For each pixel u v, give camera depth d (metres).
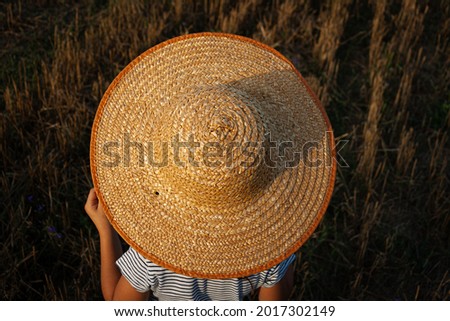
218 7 4.97
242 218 1.97
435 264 3.77
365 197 3.97
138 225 1.96
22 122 3.93
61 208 3.58
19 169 3.79
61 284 3.43
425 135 4.41
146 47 4.62
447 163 4.28
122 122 2.09
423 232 3.92
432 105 4.60
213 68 2.18
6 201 3.59
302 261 3.65
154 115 2.06
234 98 1.89
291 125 2.13
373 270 3.65
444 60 4.97
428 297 3.62
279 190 2.02
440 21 5.18
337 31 4.80
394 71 4.73
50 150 3.92
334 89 4.56
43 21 4.70
